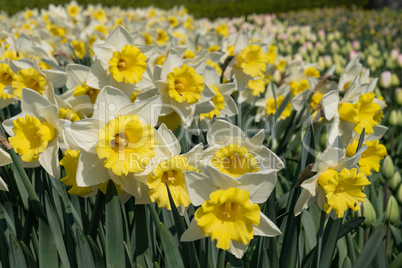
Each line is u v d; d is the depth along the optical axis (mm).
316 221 642
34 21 1394
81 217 556
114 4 3529
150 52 618
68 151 474
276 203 609
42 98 490
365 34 2656
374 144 593
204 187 448
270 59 1008
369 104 602
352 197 475
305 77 949
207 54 832
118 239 492
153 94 584
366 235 620
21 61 613
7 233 564
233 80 801
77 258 504
